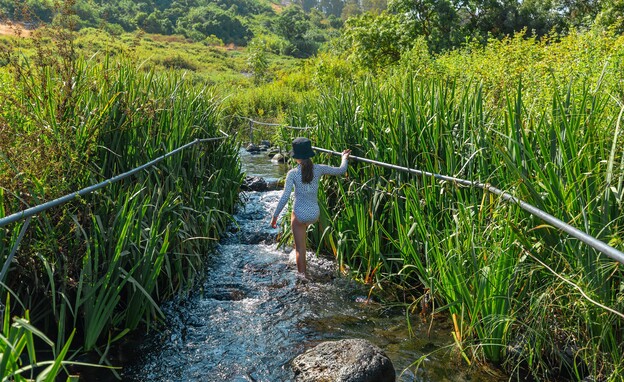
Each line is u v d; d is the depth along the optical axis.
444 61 14.70
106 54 5.69
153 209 5.13
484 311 3.76
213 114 8.20
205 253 6.43
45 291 3.84
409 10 26.86
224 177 8.00
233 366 3.99
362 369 3.62
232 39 111.94
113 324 4.30
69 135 4.42
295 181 5.78
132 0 118.44
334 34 141.25
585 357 3.23
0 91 4.73
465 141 4.82
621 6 21.66
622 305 3.12
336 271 5.98
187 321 4.75
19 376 2.14
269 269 6.10
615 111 4.06
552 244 3.36
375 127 5.92
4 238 3.58
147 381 3.74
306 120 10.15
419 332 4.48
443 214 4.74
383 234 5.55
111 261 3.99
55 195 3.98
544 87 6.43
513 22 30.77
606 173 3.22
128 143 5.35
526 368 3.72
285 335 4.49
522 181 3.36
